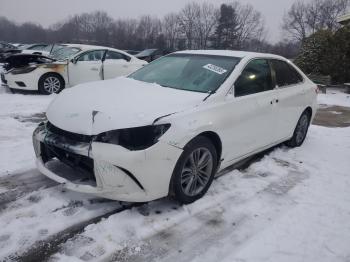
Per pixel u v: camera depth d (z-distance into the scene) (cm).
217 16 7006
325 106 1080
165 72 461
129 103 343
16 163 448
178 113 340
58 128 342
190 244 305
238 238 318
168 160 325
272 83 487
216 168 391
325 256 303
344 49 1575
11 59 993
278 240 319
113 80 461
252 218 352
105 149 306
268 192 411
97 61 1041
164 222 332
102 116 323
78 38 8106
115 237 305
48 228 311
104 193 316
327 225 350
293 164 510
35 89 968
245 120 417
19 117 696
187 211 354
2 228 308
